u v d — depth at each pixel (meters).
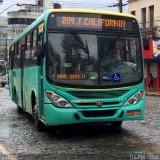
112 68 10.61
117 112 10.52
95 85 10.38
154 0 39.81
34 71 12.20
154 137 10.84
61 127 12.62
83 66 10.45
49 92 10.28
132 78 10.75
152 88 39.50
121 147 9.48
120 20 10.97
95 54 10.59
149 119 14.71
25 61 14.36
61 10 10.66
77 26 10.67
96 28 10.77
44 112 10.50
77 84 10.31
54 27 10.55
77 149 9.30
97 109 10.34
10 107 20.16
